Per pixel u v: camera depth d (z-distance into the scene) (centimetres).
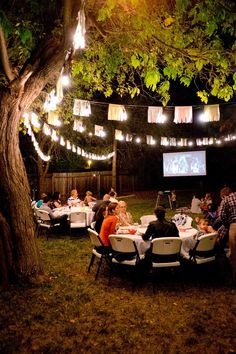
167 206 1830
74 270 670
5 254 569
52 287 566
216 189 2584
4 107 539
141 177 2800
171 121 1959
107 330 425
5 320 454
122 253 580
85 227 1059
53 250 833
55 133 983
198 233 642
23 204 584
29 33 496
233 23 553
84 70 768
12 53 660
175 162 1998
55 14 538
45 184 2053
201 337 409
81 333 420
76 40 404
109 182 2448
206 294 545
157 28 585
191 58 598
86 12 559
